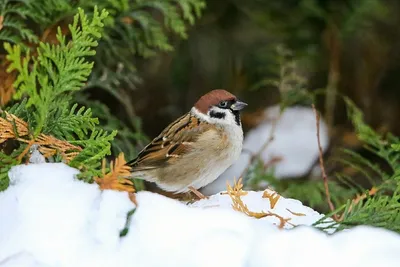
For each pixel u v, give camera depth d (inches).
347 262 151.6
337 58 474.0
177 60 473.4
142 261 153.3
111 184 174.9
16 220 160.1
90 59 326.6
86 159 197.9
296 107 518.6
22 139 193.0
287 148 493.0
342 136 495.5
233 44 481.4
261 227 165.5
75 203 162.6
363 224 199.5
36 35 294.4
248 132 505.4
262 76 489.1
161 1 325.4
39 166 174.1
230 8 474.0
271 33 477.4
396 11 495.5
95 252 154.5
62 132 206.8
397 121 515.8
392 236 157.8
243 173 393.4
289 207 211.6
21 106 209.3
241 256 151.0
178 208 160.4
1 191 173.9
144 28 327.6
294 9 473.4
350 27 467.8
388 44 505.4
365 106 513.7
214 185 471.8
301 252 152.5
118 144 330.0
